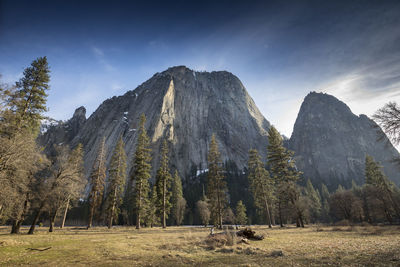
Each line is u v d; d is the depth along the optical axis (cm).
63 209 3397
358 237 1348
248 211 9025
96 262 755
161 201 3891
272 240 1341
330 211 7025
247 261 748
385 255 705
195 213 8000
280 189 3231
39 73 2347
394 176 14062
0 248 1012
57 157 2317
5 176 1605
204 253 932
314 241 1210
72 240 1406
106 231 2577
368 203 5069
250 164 3894
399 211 4209
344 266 603
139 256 860
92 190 3581
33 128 2275
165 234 1998
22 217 2133
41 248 1034
